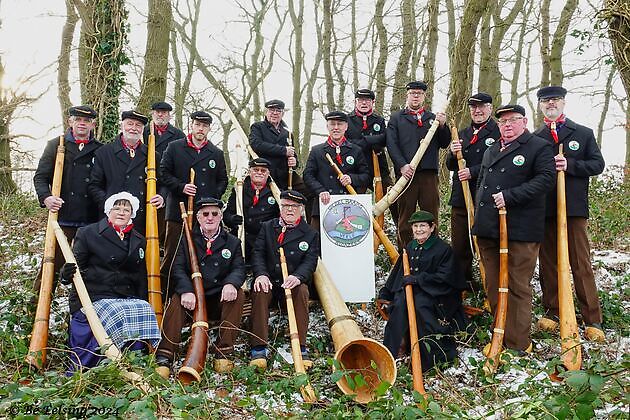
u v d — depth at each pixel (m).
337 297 5.84
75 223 6.28
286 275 5.75
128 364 4.50
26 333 5.87
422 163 7.19
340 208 6.76
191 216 6.17
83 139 6.33
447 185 11.73
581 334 6.09
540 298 6.99
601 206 9.97
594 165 5.94
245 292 6.37
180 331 5.53
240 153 7.38
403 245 7.35
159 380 4.46
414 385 4.95
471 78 14.04
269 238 6.14
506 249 5.62
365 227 6.72
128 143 6.40
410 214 7.29
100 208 6.18
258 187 6.83
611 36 7.91
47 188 6.09
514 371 5.30
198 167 6.58
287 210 6.10
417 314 5.69
